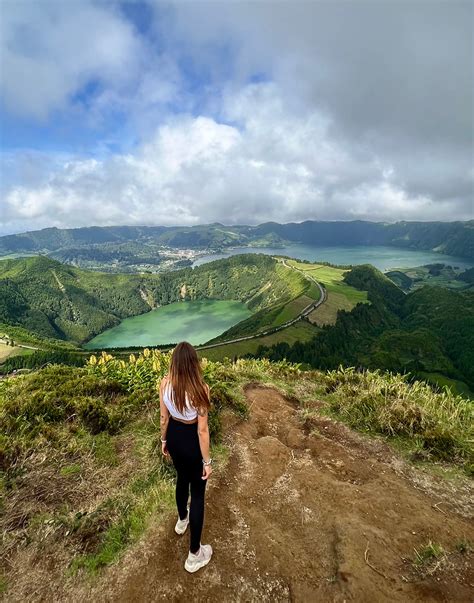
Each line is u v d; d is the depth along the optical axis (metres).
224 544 3.26
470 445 4.91
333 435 5.61
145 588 2.80
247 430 5.67
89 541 3.26
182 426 3.04
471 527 3.45
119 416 5.62
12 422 5.07
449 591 2.68
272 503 3.86
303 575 2.91
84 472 4.30
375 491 3.91
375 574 2.79
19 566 3.00
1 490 3.81
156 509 3.63
